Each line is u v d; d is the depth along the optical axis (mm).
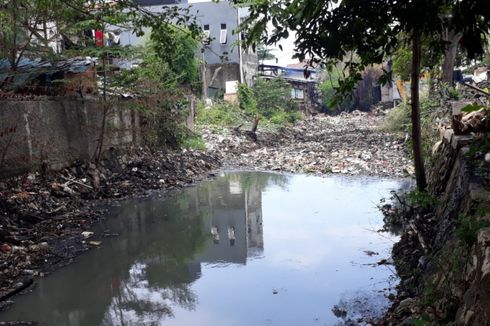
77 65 12852
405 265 6332
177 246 8227
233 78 33812
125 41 25484
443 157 7934
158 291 6270
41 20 11664
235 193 12750
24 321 5422
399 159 16047
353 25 5156
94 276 6824
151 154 16438
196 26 8898
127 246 8227
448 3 4855
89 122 13406
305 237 8430
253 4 5613
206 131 22844
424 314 4059
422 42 6914
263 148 22688
